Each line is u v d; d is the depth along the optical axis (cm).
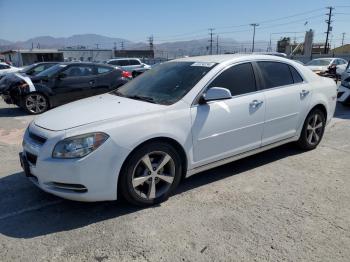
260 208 356
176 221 332
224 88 392
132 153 338
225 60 427
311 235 307
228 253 282
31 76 981
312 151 539
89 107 382
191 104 378
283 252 283
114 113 352
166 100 383
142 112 353
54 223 334
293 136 498
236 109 410
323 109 536
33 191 406
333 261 272
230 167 471
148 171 354
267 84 454
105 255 283
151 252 286
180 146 369
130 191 343
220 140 402
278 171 457
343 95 948
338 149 552
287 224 325
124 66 2314
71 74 979
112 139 325
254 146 442
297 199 376
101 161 321
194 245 294
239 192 394
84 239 306
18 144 621
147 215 345
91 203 371
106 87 1025
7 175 457
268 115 447
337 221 330
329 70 1628
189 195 388
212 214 345
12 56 5869
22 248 294
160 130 348
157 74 455
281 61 485
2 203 377
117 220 336
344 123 761
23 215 350
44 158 323
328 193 390
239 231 313
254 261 272
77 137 318
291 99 475
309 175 443
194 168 389
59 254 285
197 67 425
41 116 388
